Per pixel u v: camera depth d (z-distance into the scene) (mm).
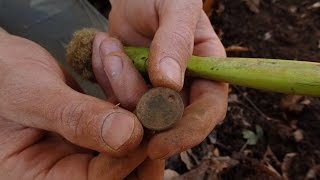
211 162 244
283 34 296
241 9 314
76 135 125
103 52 152
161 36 135
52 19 230
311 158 245
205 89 144
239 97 273
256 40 298
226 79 135
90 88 219
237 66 132
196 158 247
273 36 296
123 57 139
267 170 240
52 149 155
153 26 170
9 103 140
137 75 138
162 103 121
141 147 132
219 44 167
